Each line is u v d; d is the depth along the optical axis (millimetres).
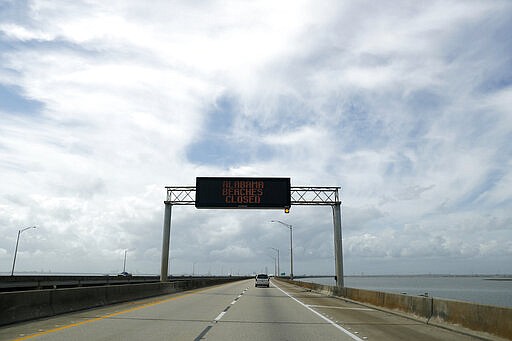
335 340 11109
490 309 11438
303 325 14266
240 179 41156
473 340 11328
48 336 10688
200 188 41031
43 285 45094
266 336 11586
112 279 62562
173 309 19375
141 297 27125
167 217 42250
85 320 14117
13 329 11781
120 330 12008
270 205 40719
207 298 28906
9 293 12984
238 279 131375
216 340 10766
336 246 41188
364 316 17750
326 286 39000
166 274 41531
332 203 41875
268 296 32906
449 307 13766
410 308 17000
